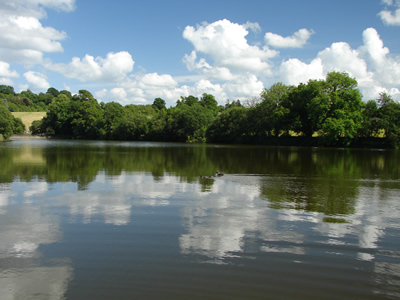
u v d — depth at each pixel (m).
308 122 80.19
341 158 38.94
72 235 9.71
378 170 26.33
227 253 8.42
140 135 120.00
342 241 9.35
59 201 13.99
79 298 6.33
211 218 11.51
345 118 68.44
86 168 25.84
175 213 12.15
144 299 6.30
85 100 148.12
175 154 42.97
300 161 34.12
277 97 84.25
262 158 37.56
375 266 7.81
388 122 66.56
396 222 11.19
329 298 6.43
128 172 23.59
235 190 16.73
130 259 8.03
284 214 12.10
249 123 89.25
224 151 51.31
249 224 10.83
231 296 6.43
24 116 153.62
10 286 6.76
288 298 6.40
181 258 8.10
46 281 6.96
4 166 26.88
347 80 70.62
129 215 11.85
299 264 7.84
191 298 6.35
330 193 16.16
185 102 175.00
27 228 10.36
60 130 137.12
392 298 6.46
